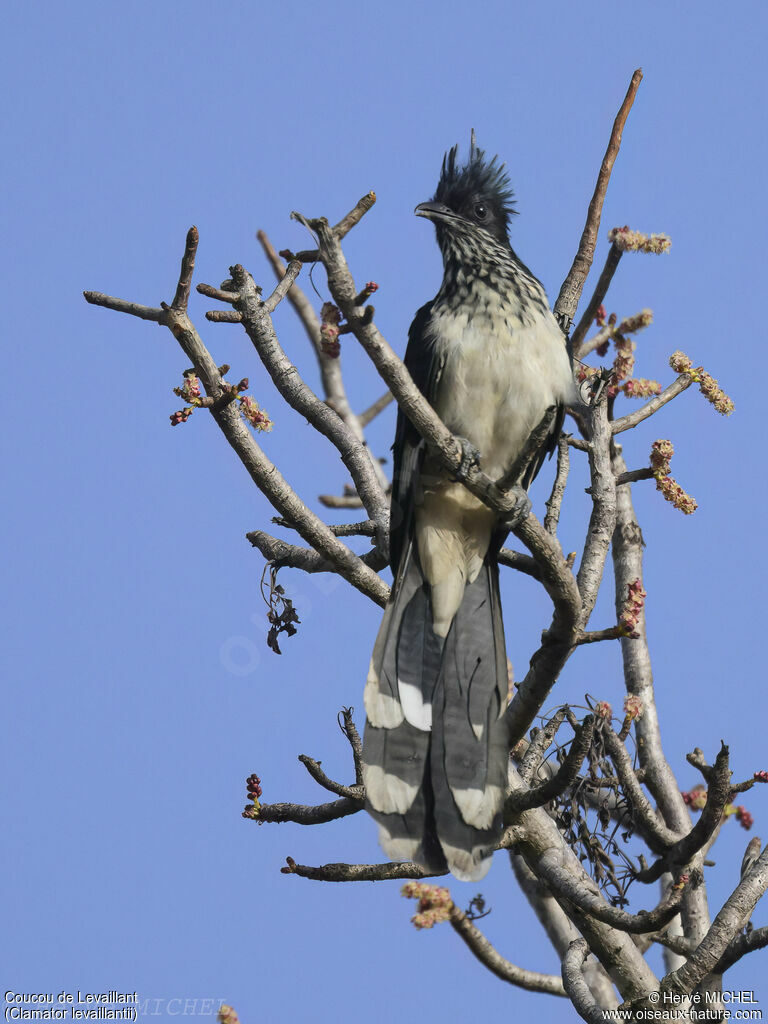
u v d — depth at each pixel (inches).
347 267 298.0
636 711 401.4
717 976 346.9
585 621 392.2
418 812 362.0
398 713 381.4
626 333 460.4
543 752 399.9
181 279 337.4
